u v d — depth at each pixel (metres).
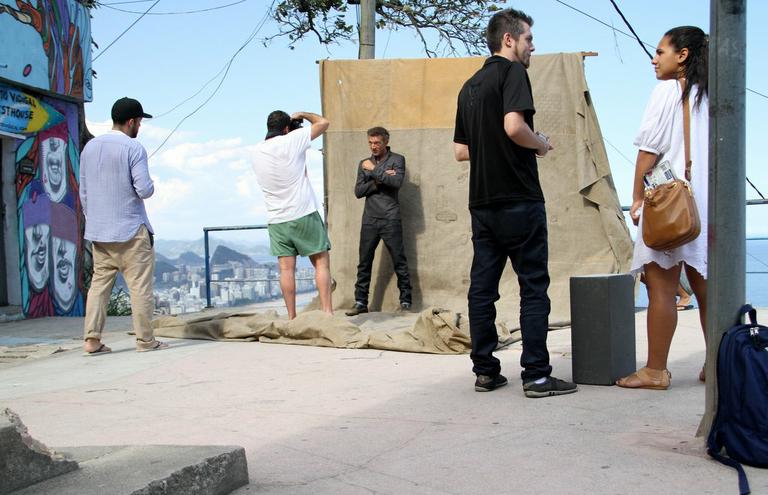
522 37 4.24
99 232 6.38
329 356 5.90
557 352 5.70
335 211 8.52
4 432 2.25
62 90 11.27
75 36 11.65
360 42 11.79
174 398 4.54
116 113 6.46
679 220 3.82
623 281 4.48
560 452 3.11
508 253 4.28
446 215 8.27
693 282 4.24
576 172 7.87
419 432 3.52
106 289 6.60
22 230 10.55
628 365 4.50
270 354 6.10
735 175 2.90
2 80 10.09
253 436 3.56
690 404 3.84
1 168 10.47
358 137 8.51
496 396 4.21
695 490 2.63
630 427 3.45
